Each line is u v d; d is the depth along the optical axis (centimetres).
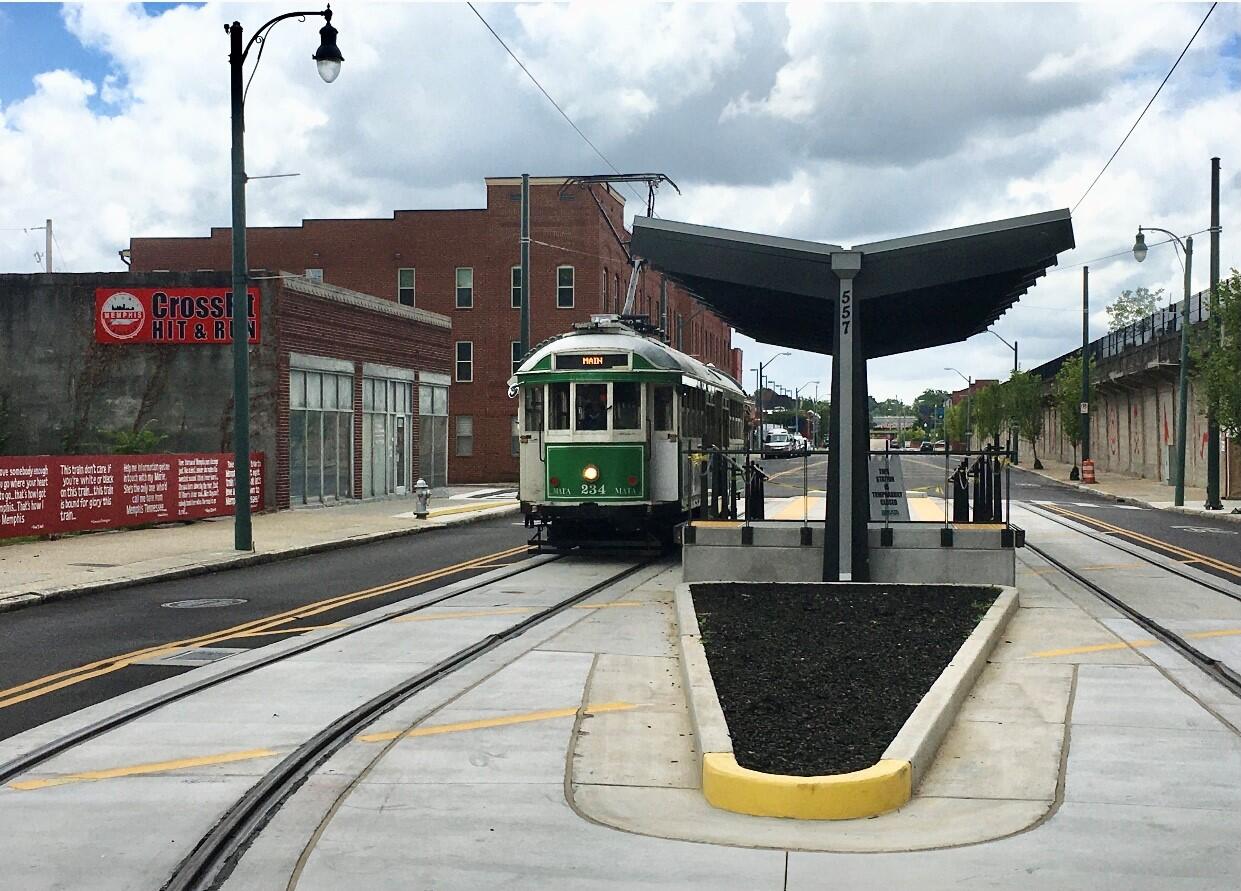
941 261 1548
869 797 697
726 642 1138
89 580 1736
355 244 5675
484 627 1355
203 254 5831
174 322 3259
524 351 3447
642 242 1600
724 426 2725
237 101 2139
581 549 2267
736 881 592
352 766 796
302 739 861
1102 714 935
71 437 3294
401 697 997
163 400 3269
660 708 958
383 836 660
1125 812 699
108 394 3291
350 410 3669
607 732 885
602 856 628
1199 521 3331
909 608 1341
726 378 2970
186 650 1223
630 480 2059
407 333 4109
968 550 1594
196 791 737
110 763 800
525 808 710
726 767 724
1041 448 9262
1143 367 5172
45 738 862
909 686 947
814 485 3866
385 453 3956
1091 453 7462
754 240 1573
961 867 611
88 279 3291
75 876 597
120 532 2586
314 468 3444
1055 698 990
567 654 1184
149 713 942
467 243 5612
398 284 5650
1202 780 762
